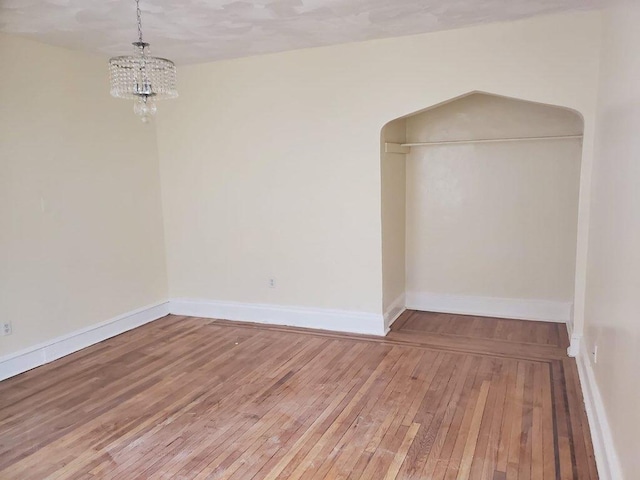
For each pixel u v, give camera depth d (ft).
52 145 12.85
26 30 11.35
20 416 9.96
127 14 10.39
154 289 16.58
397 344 13.53
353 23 11.53
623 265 7.11
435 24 11.85
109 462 8.31
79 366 12.54
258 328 15.30
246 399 10.50
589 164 11.51
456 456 8.19
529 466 7.85
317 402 10.27
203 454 8.48
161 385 11.32
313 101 14.16
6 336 11.90
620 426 6.72
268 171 15.10
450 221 16.08
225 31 11.85
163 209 16.81
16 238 12.03
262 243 15.56
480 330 14.53
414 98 13.02
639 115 6.42
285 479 7.72
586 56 11.29
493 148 15.20
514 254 15.39
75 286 13.67
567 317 14.99
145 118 8.85
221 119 15.47
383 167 13.91
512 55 11.94
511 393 10.39
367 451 8.43
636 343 5.92
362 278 14.37
